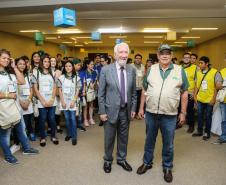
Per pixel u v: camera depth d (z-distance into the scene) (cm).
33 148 351
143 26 769
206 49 1188
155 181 259
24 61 343
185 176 271
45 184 250
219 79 375
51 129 375
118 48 255
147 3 491
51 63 402
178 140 400
